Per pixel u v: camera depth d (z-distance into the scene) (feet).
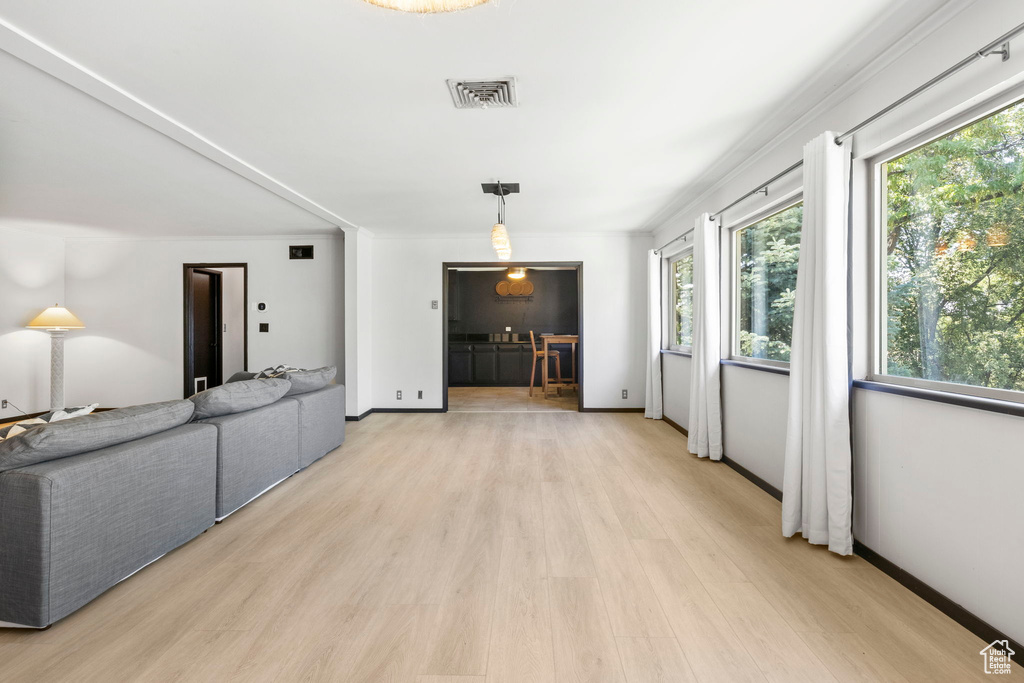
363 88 7.93
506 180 12.96
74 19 6.05
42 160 11.25
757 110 8.79
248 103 8.42
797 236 10.16
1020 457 5.08
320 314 20.65
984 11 5.44
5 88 7.93
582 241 20.43
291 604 6.31
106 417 6.81
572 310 31.30
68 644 5.47
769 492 10.58
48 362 20.16
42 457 5.96
